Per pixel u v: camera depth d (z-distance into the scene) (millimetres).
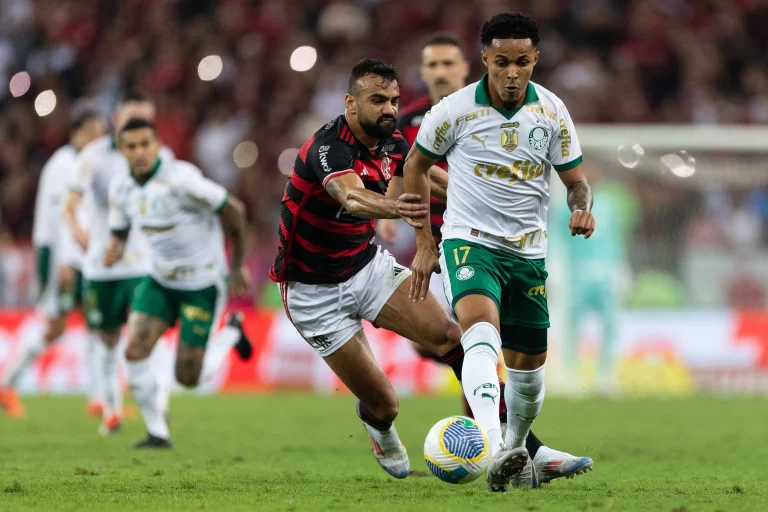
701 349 52812
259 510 16969
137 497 18766
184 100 72562
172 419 39406
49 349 54219
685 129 54469
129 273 34219
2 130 71438
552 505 17125
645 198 54125
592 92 64938
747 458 27203
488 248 19125
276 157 68562
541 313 19500
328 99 69375
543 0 70312
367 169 20297
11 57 78688
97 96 73125
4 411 43938
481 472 17688
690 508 17031
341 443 31250
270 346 54406
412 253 57875
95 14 78875
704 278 53906
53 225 41344
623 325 52750
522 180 19016
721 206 54250
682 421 38656
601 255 50375
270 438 32781
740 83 68688
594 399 48625
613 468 24781
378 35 73000
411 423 37125
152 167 29344
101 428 36250
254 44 73750
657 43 67875
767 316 53094
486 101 18938
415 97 66500
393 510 16703
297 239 20906
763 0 71938
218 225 30609
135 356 29703
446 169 26828
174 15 77562
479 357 18047
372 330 53062
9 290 53656
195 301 30109
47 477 22172
